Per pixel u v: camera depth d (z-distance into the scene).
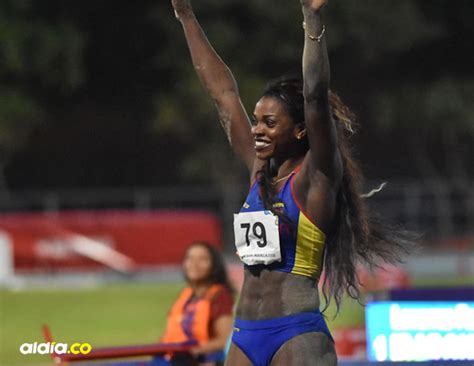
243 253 13.06
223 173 80.44
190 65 81.50
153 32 83.81
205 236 59.91
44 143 84.25
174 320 20.17
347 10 81.25
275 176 13.29
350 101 86.12
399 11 82.75
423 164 87.31
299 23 81.56
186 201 75.94
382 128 85.19
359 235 13.21
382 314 21.17
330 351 12.89
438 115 85.06
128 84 85.06
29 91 80.69
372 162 87.19
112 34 83.56
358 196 13.23
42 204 74.19
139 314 43.41
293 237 12.78
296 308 12.77
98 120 85.25
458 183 84.00
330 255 13.23
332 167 12.58
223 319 19.78
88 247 58.12
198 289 20.36
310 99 12.38
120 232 58.72
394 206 74.94
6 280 56.28
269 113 13.03
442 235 74.38
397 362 18.69
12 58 77.50
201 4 80.88
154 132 83.75
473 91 85.56
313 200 12.65
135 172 85.44
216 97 14.41
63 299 48.69
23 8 78.56
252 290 13.04
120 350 17.36
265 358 12.83
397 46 83.25
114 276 58.22
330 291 13.33
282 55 81.88
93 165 85.31
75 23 81.38
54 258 57.59
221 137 80.31
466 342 20.91
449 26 88.19
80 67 80.06
